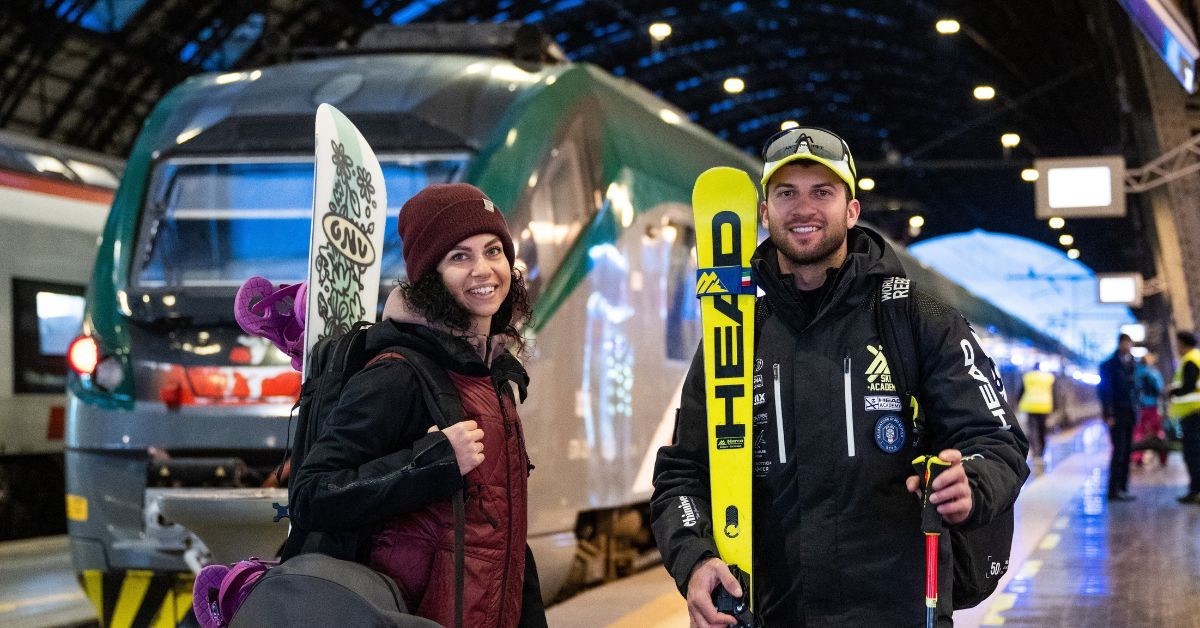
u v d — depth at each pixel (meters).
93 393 6.03
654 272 7.76
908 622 2.55
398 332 2.51
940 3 31.19
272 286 3.03
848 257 2.64
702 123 44.88
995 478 2.44
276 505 2.61
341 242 2.88
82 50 28.14
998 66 34.28
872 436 2.59
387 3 31.09
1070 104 31.80
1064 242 43.41
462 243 2.54
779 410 2.65
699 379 2.84
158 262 6.23
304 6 29.28
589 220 6.83
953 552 2.66
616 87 7.77
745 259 2.70
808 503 2.60
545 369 6.31
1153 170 20.08
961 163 31.80
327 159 2.81
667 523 2.70
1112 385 13.09
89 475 5.99
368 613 2.30
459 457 2.38
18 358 10.34
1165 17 10.04
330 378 2.52
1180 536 9.80
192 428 5.89
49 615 7.23
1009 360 26.78
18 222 10.44
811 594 2.58
